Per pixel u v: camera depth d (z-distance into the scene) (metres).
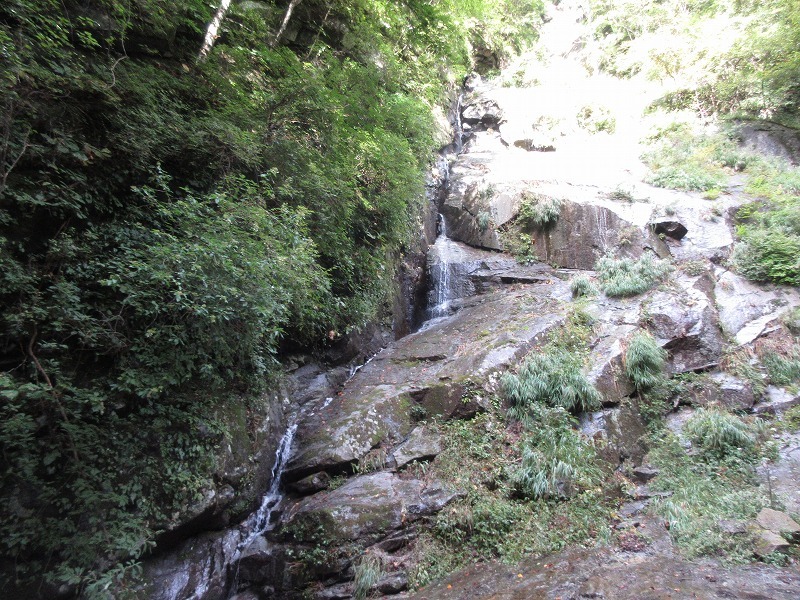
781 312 10.30
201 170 7.33
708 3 21.91
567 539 6.15
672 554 5.77
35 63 5.25
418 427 7.90
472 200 15.28
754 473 7.18
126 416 5.65
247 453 6.79
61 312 5.09
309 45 12.47
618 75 23.31
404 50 16.11
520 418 7.78
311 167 8.29
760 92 17.67
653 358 8.91
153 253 5.52
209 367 5.97
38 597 4.58
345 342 9.88
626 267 11.56
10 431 4.54
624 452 7.77
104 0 7.20
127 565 4.83
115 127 6.36
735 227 12.63
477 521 6.33
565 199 13.56
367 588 5.64
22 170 5.39
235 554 6.32
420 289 13.58
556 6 30.45
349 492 6.71
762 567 5.37
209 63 8.66
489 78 25.83
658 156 17.11
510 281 12.89
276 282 6.36
